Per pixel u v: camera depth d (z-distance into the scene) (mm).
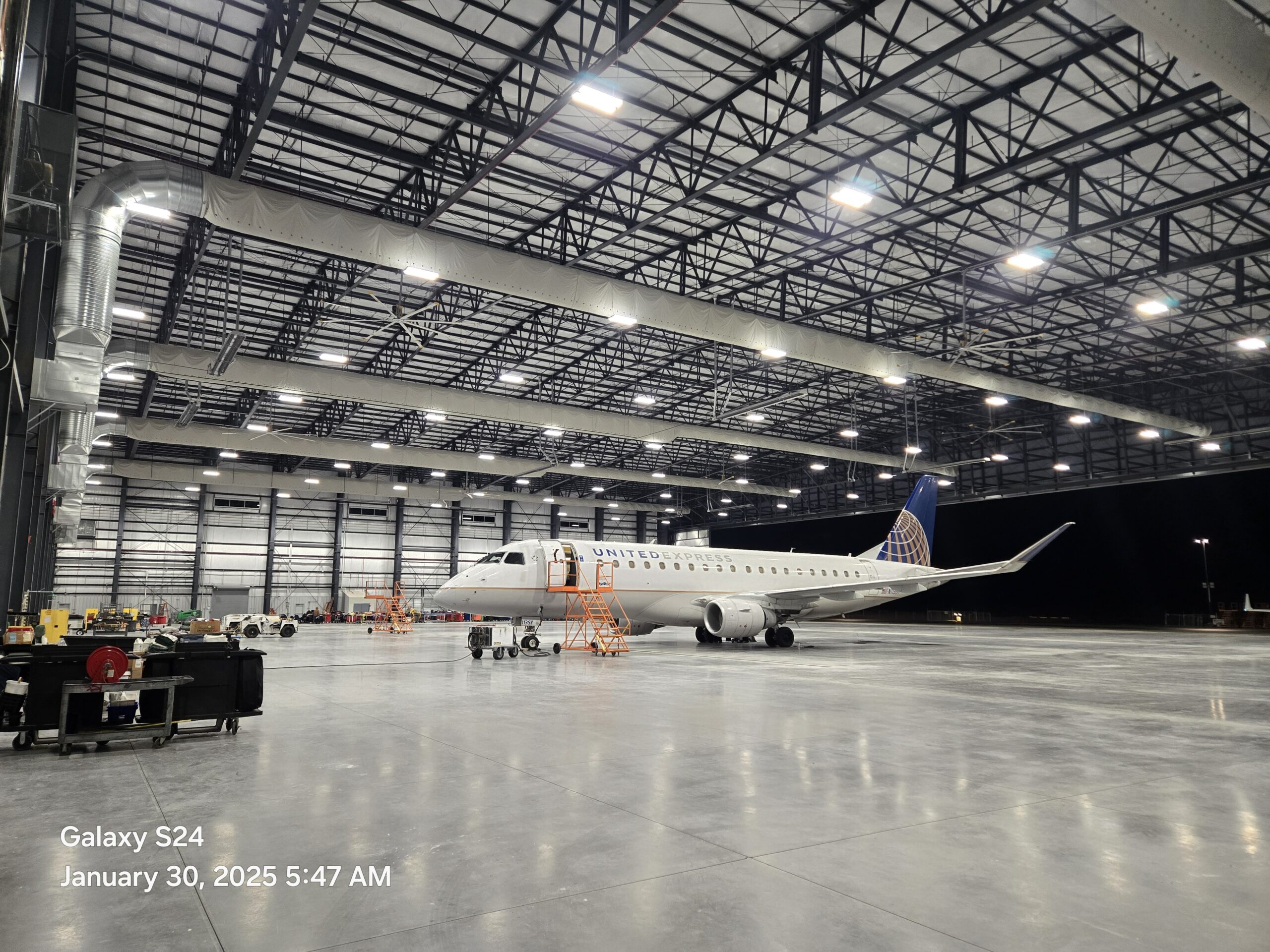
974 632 40750
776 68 15594
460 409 30797
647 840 5102
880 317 29469
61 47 13266
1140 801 6109
